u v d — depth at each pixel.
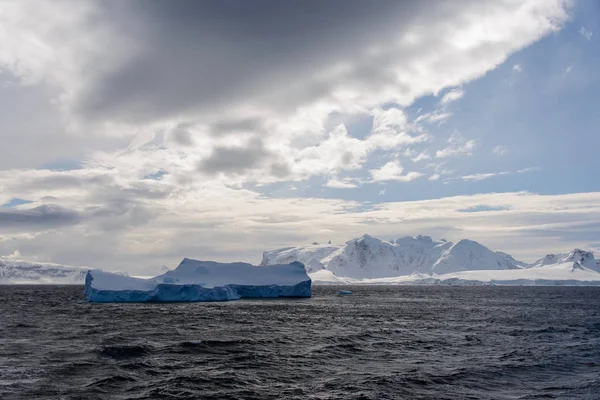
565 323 64.12
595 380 29.34
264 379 28.94
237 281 124.25
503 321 66.75
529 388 27.48
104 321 59.41
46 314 69.75
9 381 26.86
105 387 26.05
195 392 25.62
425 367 32.97
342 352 38.59
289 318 68.31
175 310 79.50
